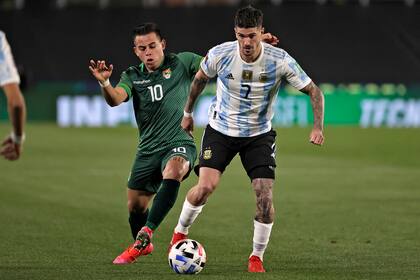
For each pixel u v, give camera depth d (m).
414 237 34.19
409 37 130.12
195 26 133.25
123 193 48.69
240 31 25.38
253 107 26.81
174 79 29.44
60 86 112.44
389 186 52.38
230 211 42.00
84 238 33.56
